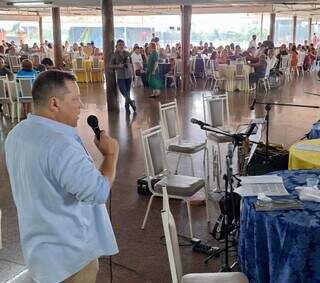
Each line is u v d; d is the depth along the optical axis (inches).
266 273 82.7
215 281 75.6
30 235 60.3
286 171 107.3
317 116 300.7
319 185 94.2
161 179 129.1
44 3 428.5
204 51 605.6
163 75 468.4
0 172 184.4
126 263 111.1
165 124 168.4
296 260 75.6
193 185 124.0
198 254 115.0
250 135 118.4
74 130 61.0
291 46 636.1
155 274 106.2
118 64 314.8
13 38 888.9
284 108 334.0
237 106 344.2
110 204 145.4
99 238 64.5
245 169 123.0
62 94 58.9
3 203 150.4
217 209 144.3
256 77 434.6
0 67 351.6
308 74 607.2
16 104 301.9
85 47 613.0
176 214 140.9
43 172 57.4
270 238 79.0
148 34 901.2
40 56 601.0
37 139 57.7
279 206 83.0
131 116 309.1
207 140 185.5
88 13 709.3
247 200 87.8
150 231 129.0
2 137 248.8
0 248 113.4
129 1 402.0
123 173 181.5
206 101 188.7
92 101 383.9
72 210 59.8
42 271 60.5
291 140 233.3
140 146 224.7
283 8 653.3
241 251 89.3
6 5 446.0
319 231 74.0
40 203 58.7
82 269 63.6
